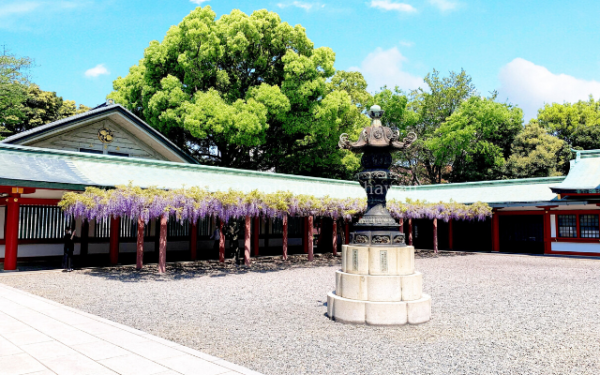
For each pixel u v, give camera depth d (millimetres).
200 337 7098
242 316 8805
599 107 47906
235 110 26234
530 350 6590
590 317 9039
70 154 16891
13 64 35000
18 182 13312
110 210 13688
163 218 15344
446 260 21938
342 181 27000
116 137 22172
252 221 23094
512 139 41000
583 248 22953
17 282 12719
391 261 8461
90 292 11297
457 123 37406
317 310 9523
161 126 26891
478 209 24484
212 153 33125
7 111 32562
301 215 19766
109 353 5758
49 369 5070
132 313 8883
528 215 25344
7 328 7055
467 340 7125
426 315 8438
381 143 8906
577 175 23891
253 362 5840
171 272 15758
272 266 18406
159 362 5426
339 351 6414
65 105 38438
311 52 30688
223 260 19234
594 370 5684
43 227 18141
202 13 28828
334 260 21250
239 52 29000
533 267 18703
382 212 8938
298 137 31609
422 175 48375
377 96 37844
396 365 5789
